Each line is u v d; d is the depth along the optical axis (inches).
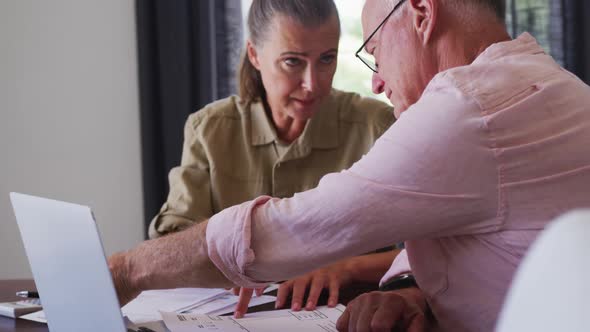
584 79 134.9
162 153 125.4
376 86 50.5
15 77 127.2
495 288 40.0
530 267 18.8
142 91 124.7
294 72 74.0
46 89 128.1
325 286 59.3
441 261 42.2
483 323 41.0
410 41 45.7
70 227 38.5
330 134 79.4
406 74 46.3
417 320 45.9
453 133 38.2
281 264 40.9
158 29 124.6
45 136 128.3
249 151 80.4
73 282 39.9
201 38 125.0
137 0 124.6
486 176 38.2
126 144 130.2
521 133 38.2
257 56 77.2
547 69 41.3
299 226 40.3
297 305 55.0
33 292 60.3
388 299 47.9
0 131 126.9
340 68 132.0
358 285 63.9
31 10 127.5
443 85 39.7
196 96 125.8
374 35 48.1
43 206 41.3
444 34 44.7
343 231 39.4
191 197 79.0
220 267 42.1
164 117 124.9
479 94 38.7
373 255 66.6
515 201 38.3
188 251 42.7
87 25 128.7
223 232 41.7
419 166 38.4
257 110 80.7
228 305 55.6
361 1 132.0
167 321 48.3
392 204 38.7
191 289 60.9
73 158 129.0
